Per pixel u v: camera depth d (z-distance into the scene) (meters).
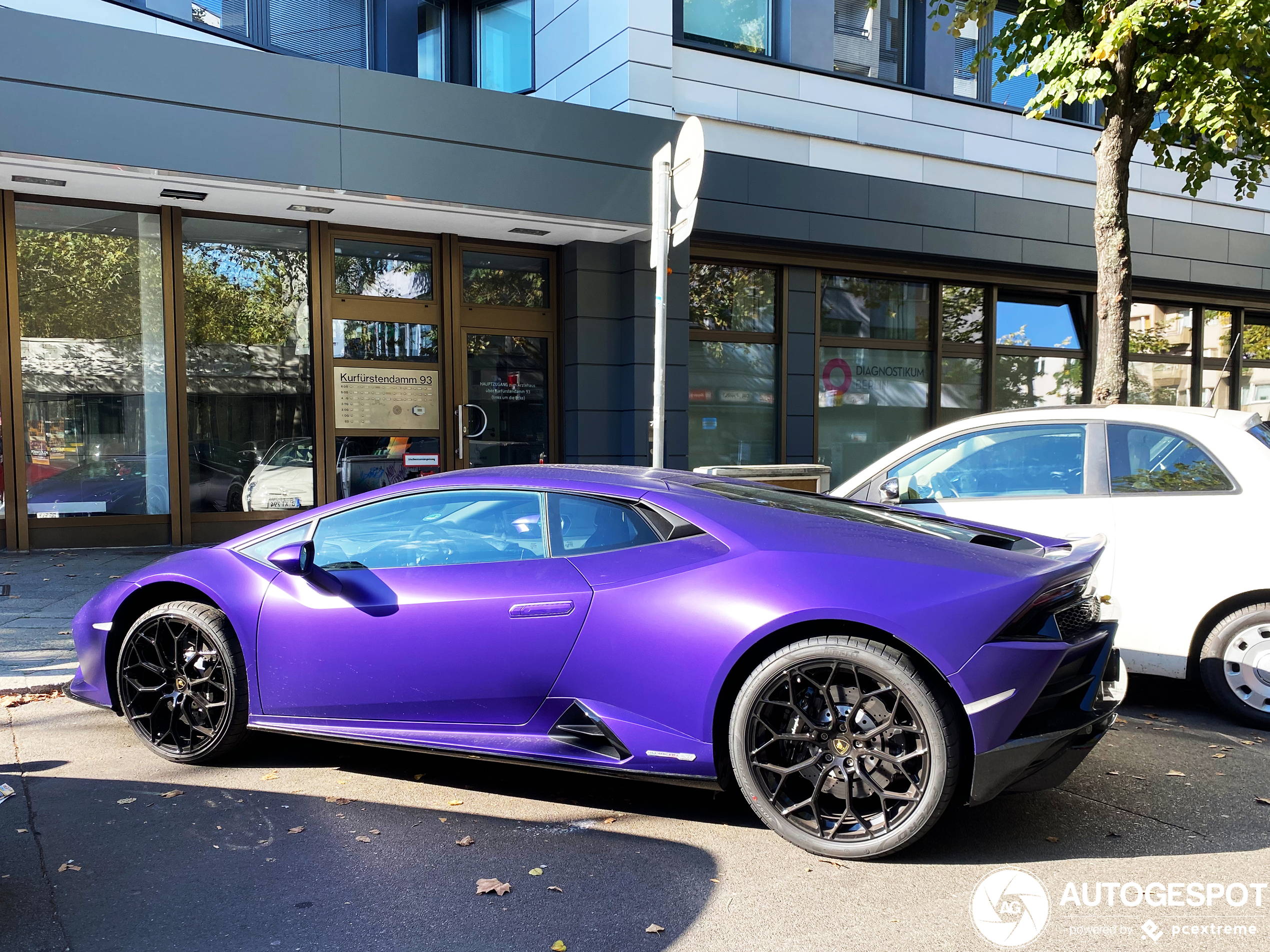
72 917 2.46
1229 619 4.22
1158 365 14.08
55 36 6.52
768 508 3.26
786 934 2.41
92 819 3.10
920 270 11.29
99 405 8.03
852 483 5.26
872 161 10.64
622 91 9.31
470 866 2.79
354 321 8.86
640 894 2.62
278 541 3.65
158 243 8.14
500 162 8.14
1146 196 12.77
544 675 3.11
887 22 11.00
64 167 6.83
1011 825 3.11
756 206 9.75
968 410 11.98
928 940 2.38
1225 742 4.02
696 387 10.23
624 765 3.03
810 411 10.73
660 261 5.38
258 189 7.52
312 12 9.81
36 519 7.86
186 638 3.63
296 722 3.46
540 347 9.77
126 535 8.15
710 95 9.70
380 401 8.99
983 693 2.67
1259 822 3.14
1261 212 13.73
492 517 3.38
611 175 8.63
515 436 9.65
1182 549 4.30
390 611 3.29
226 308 8.40
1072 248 11.85
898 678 2.71
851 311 11.12
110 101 6.71
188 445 8.28
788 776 2.88
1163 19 6.10
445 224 8.80
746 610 2.88
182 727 3.65
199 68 6.98
